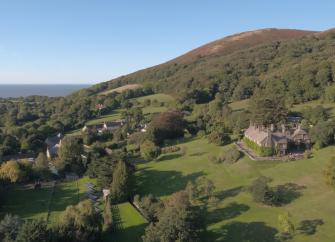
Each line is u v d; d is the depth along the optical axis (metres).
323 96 161.38
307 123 130.38
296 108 158.00
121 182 91.94
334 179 78.88
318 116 132.50
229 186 91.62
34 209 89.94
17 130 181.88
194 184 92.00
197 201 84.94
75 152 130.25
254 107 137.50
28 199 97.62
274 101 135.75
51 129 199.12
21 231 59.91
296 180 87.50
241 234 68.69
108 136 172.62
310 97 166.25
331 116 137.88
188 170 107.44
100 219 72.62
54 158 138.38
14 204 93.94
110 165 105.38
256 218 73.69
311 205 75.44
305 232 66.44
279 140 105.19
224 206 81.00
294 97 169.50
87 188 104.69
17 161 115.56
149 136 142.38
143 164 122.38
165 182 101.50
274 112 129.25
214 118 162.62
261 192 78.12
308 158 98.81
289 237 65.50
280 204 78.44
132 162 126.06
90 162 123.50
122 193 91.25
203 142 135.88
